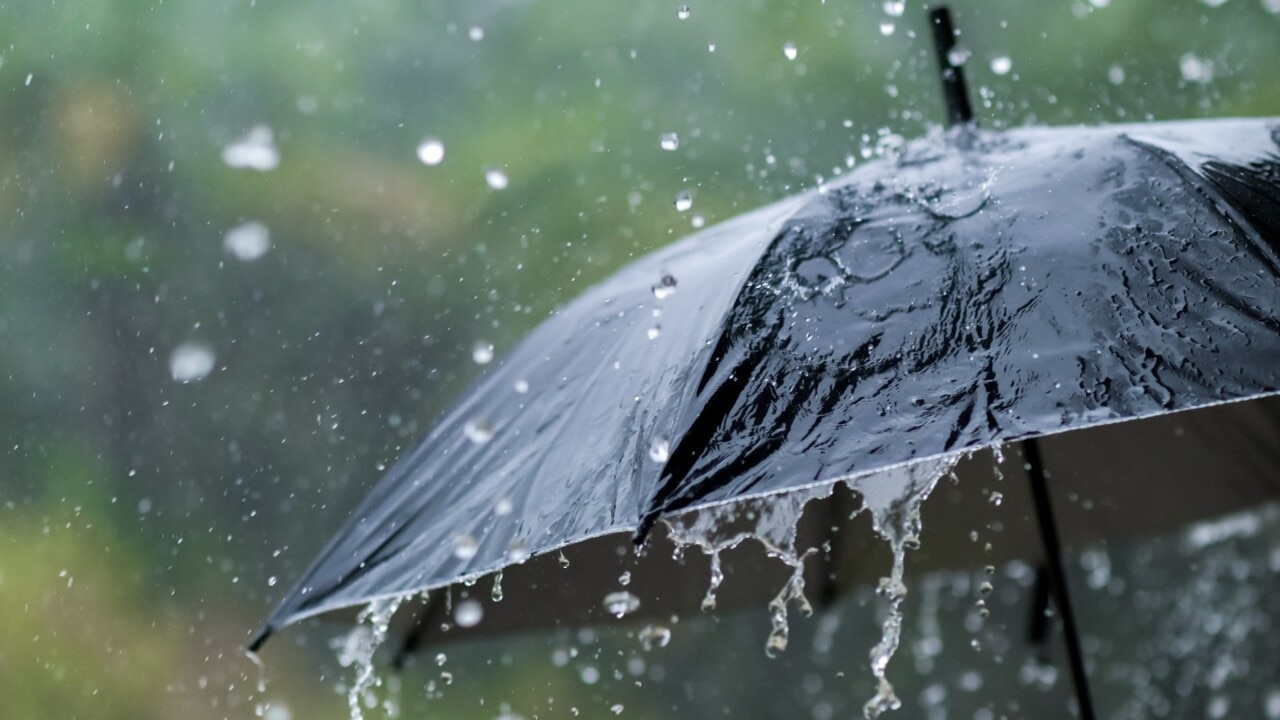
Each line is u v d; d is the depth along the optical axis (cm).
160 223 654
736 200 643
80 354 645
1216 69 580
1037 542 245
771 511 174
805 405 128
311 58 664
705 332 142
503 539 143
